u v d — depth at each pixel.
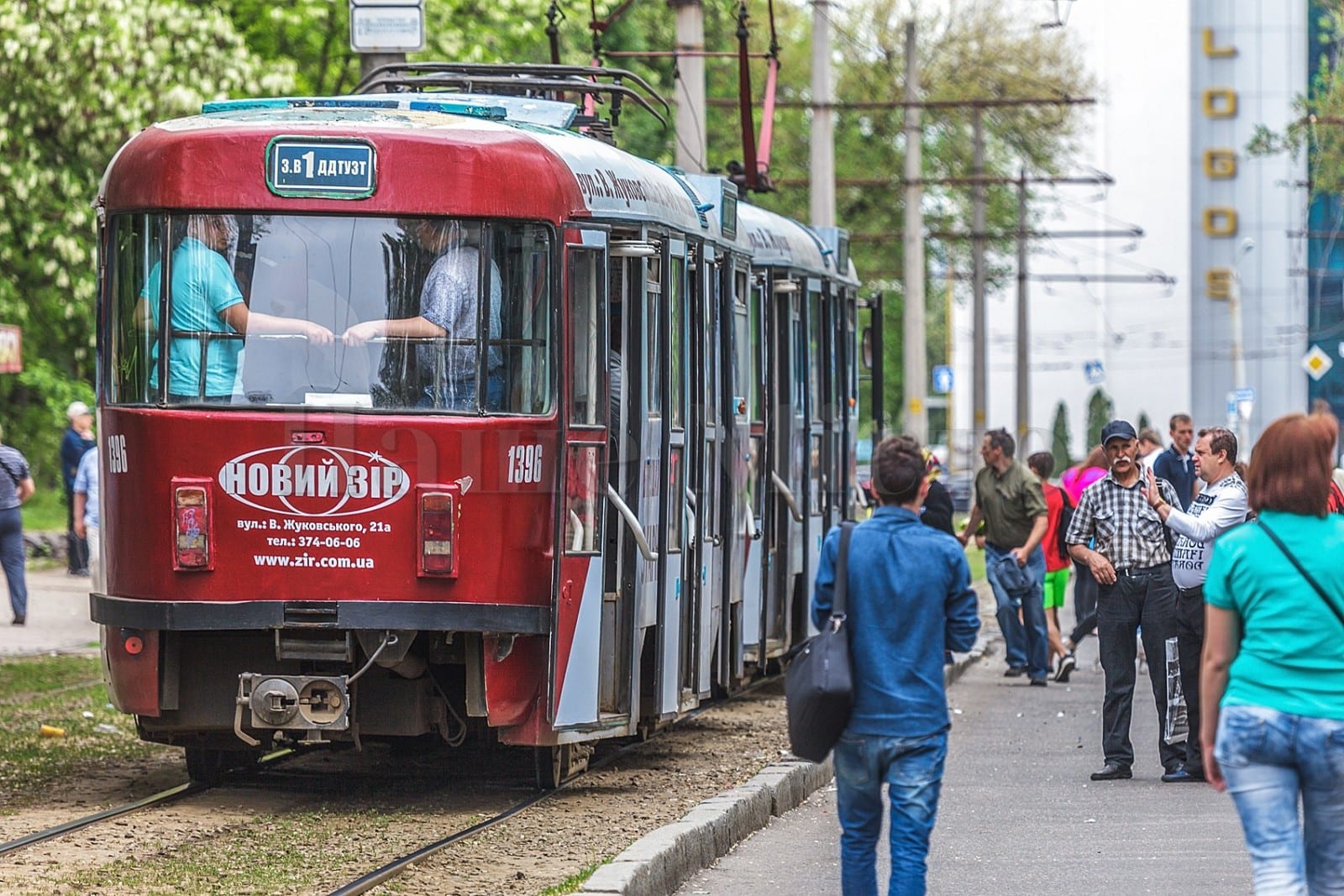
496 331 23.61
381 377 23.33
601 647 24.88
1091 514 29.17
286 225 23.48
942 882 20.98
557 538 23.81
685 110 44.81
